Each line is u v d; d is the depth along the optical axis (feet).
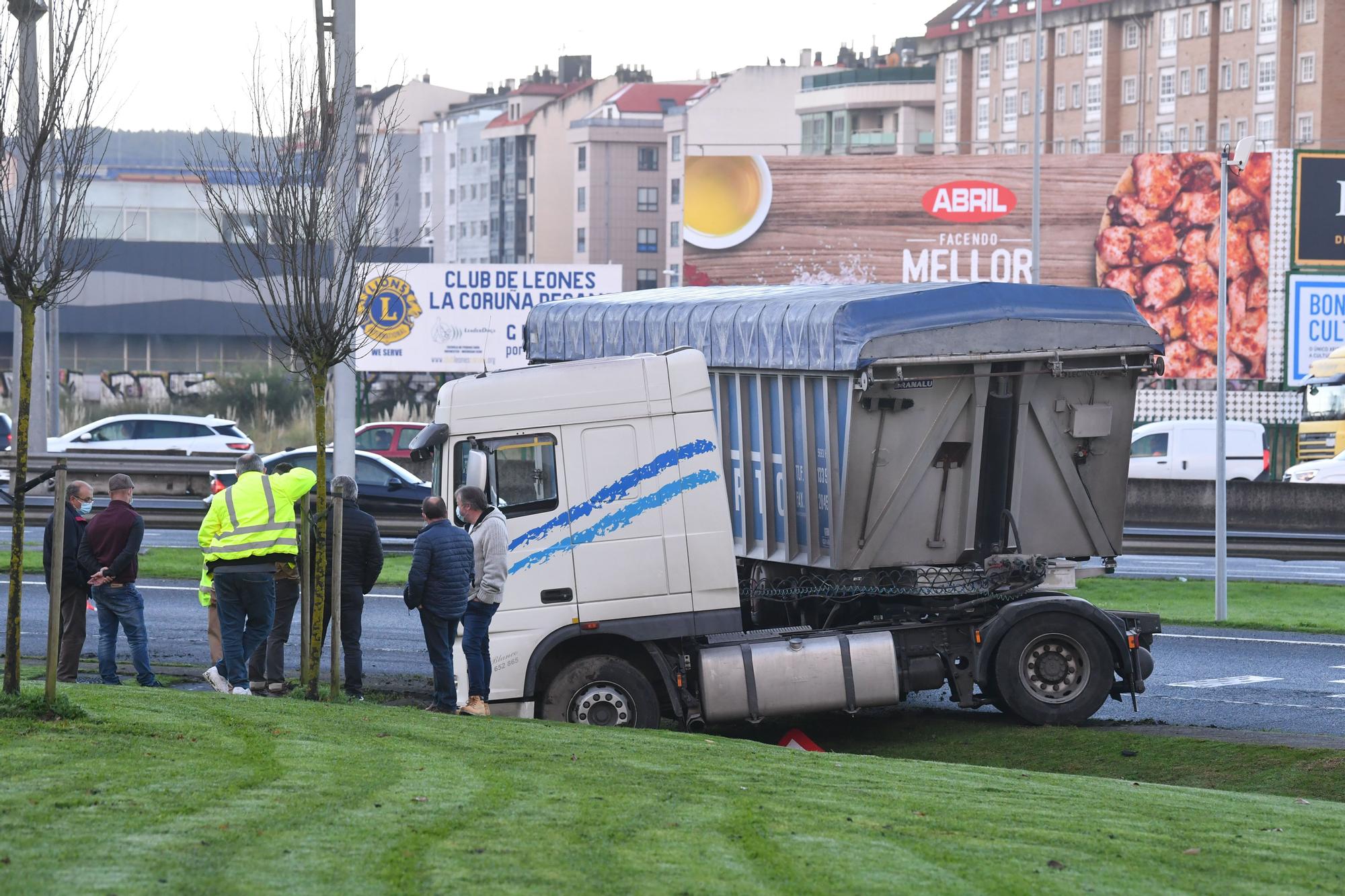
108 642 84.53
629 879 40.01
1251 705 90.63
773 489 87.10
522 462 76.89
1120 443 84.17
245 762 53.47
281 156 75.77
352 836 43.09
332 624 77.46
